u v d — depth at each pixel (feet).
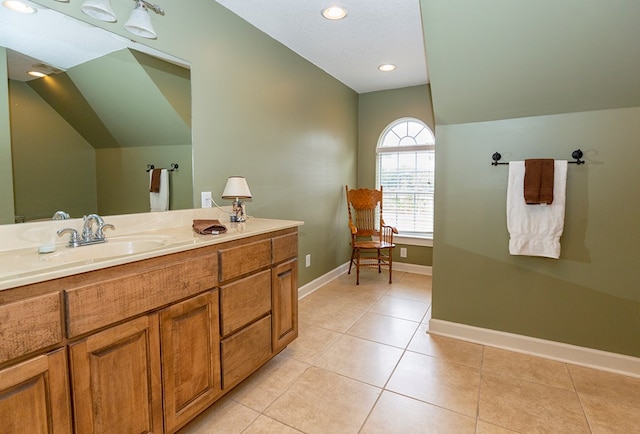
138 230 6.14
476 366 7.06
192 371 4.96
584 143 7.00
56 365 3.44
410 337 8.34
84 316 3.65
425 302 10.63
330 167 12.61
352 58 10.77
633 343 6.84
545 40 6.20
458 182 8.14
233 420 5.47
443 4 6.14
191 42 6.98
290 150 10.25
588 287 7.13
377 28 8.76
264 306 6.40
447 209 8.28
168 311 4.56
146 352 4.30
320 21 8.38
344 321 9.24
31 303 3.24
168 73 6.59
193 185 7.15
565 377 6.67
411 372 6.82
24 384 3.23
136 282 4.14
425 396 6.07
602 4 5.49
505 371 6.87
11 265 3.67
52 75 5.08
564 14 5.75
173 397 4.68
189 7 6.91
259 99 8.88
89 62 5.44
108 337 3.87
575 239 7.18
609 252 6.95
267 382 6.48
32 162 4.90
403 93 13.78
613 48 5.97
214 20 7.48
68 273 3.47
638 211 6.71
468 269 8.14
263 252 6.32
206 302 5.14
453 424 5.37
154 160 6.41
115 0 5.73
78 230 5.35
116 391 3.99
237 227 6.48
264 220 7.67
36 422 3.32
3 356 3.07
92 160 5.55
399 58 10.78
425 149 13.57
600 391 6.22
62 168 5.19
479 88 7.33
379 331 8.64
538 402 5.90
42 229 4.95
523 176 7.38
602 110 6.82
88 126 5.50
